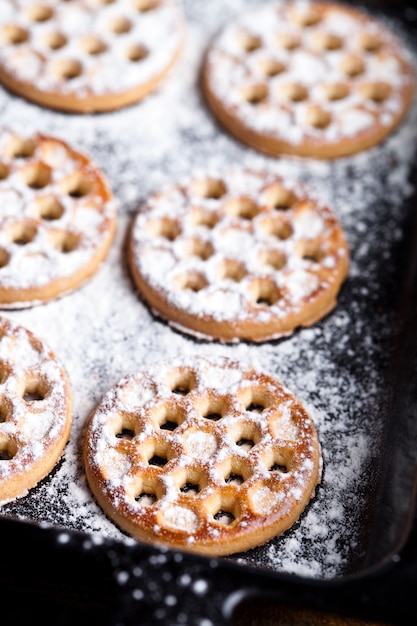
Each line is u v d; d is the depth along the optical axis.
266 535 0.44
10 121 0.53
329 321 0.49
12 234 0.49
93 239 0.49
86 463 0.45
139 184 0.52
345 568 0.44
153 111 0.54
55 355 0.47
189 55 0.56
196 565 0.42
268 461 0.45
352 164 0.53
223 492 0.44
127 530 0.44
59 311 0.49
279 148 0.53
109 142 0.53
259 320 0.48
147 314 0.49
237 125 0.53
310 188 0.52
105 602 0.41
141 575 0.42
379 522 0.44
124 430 0.46
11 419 0.45
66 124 0.53
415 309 0.48
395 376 0.48
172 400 0.46
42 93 0.53
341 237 0.50
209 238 0.49
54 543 0.42
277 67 0.55
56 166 0.51
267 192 0.51
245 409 0.46
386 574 0.42
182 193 0.51
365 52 0.56
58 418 0.45
